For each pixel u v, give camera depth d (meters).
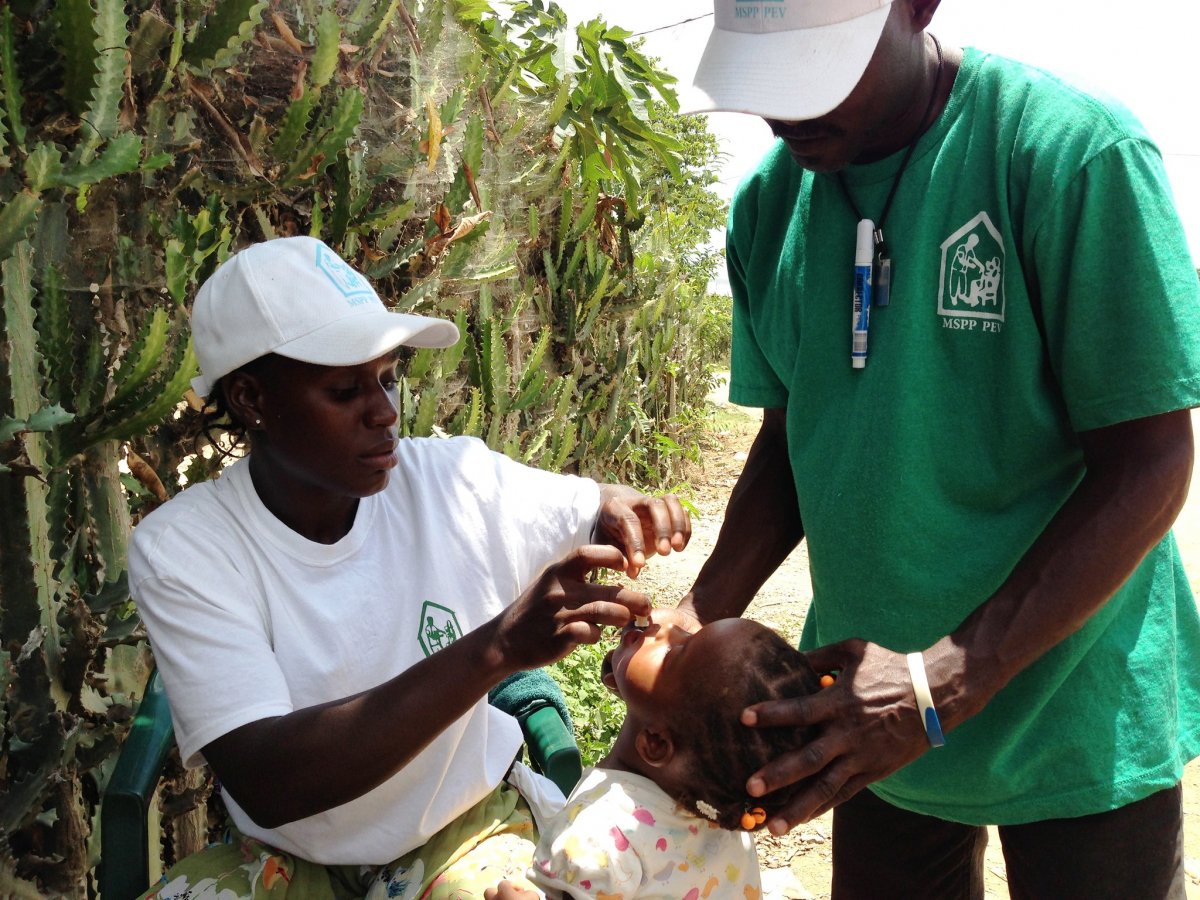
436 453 1.92
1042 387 1.67
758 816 1.49
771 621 5.46
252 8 2.39
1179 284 1.50
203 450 2.67
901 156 1.72
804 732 1.49
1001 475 1.72
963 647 1.52
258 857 1.78
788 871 3.24
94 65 2.06
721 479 8.68
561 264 5.57
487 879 1.73
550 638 1.47
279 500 1.75
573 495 1.95
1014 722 1.71
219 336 1.65
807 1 1.57
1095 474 1.60
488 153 4.34
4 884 1.92
